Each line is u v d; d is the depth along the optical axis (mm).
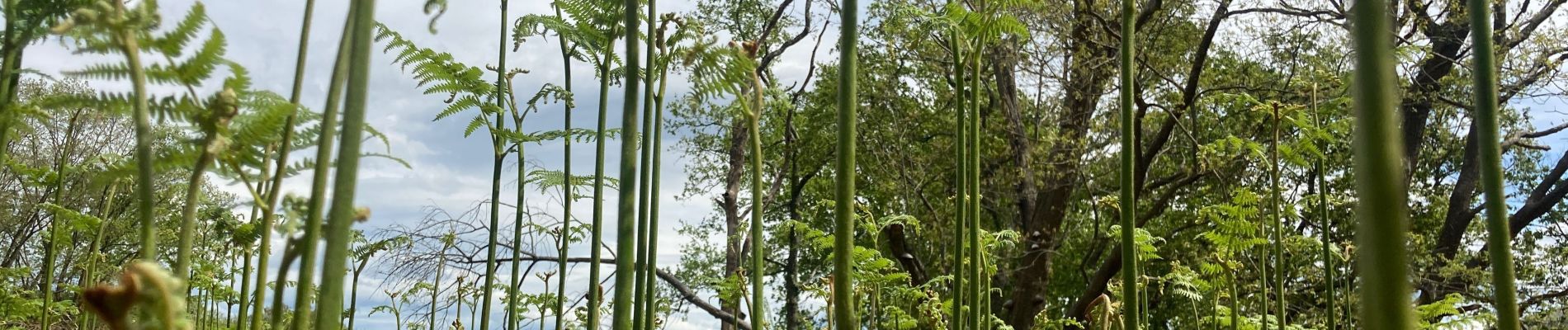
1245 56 12992
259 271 1373
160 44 1292
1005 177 15469
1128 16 2008
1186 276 4172
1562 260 13883
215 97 1214
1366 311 359
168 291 865
